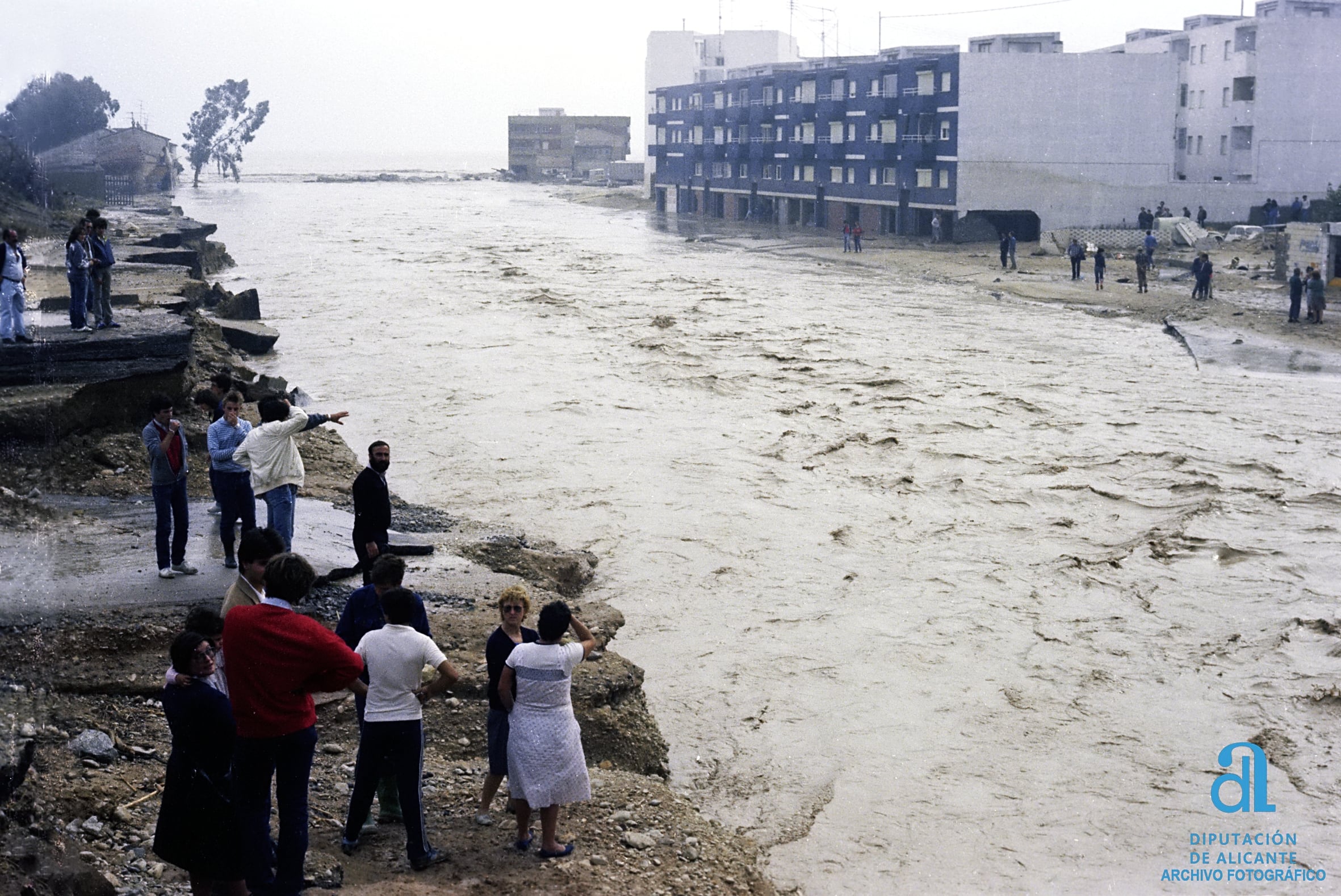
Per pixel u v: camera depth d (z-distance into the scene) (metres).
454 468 24.03
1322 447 26.61
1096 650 15.84
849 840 11.21
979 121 75.81
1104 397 31.78
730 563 18.98
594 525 20.64
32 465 9.55
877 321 45.50
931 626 16.55
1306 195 76.94
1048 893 10.41
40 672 8.12
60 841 7.64
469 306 48.38
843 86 90.44
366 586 8.91
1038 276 59.25
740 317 46.09
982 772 12.59
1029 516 21.75
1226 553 19.77
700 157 115.81
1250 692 14.58
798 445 26.55
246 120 197.00
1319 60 75.88
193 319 30.88
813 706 14.05
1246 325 42.75
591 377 33.81
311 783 9.71
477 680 12.03
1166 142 77.25
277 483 13.39
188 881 7.73
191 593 12.66
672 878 8.95
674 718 13.64
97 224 19.36
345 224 101.38
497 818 9.40
